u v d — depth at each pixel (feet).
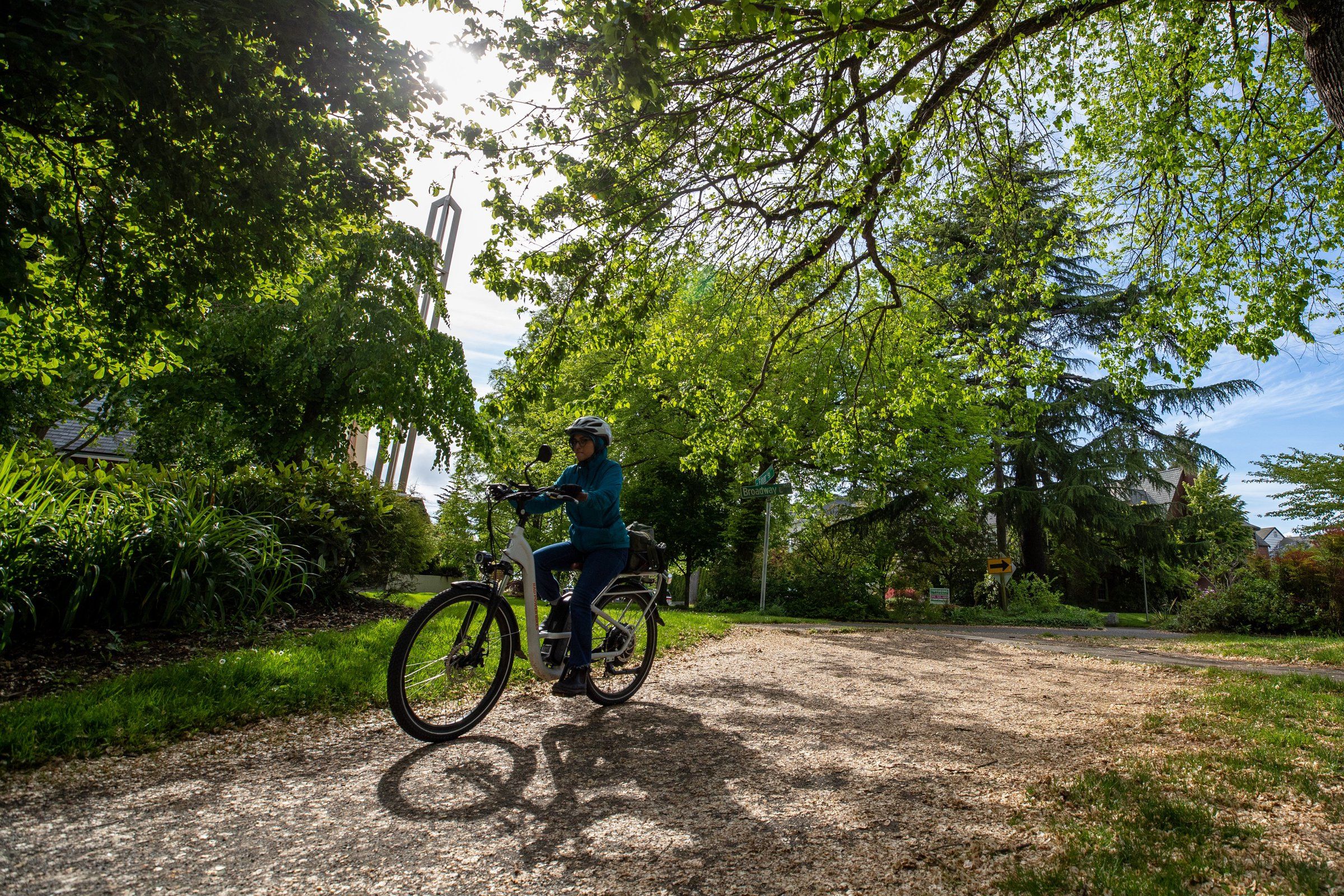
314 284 51.96
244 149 21.18
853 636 36.14
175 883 6.79
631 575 15.31
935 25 18.85
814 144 20.98
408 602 29.01
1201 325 30.73
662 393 57.72
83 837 7.60
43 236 19.70
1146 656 30.48
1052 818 8.92
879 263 26.20
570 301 25.52
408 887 6.98
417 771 10.41
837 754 11.98
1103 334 80.59
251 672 14.20
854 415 35.99
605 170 21.99
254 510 23.88
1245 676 22.12
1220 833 8.39
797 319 33.40
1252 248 29.43
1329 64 16.47
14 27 14.92
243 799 8.97
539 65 19.66
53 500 17.19
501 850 7.89
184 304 25.76
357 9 21.18
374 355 54.54
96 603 17.03
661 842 8.23
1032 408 34.47
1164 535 86.33
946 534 75.05
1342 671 25.73
